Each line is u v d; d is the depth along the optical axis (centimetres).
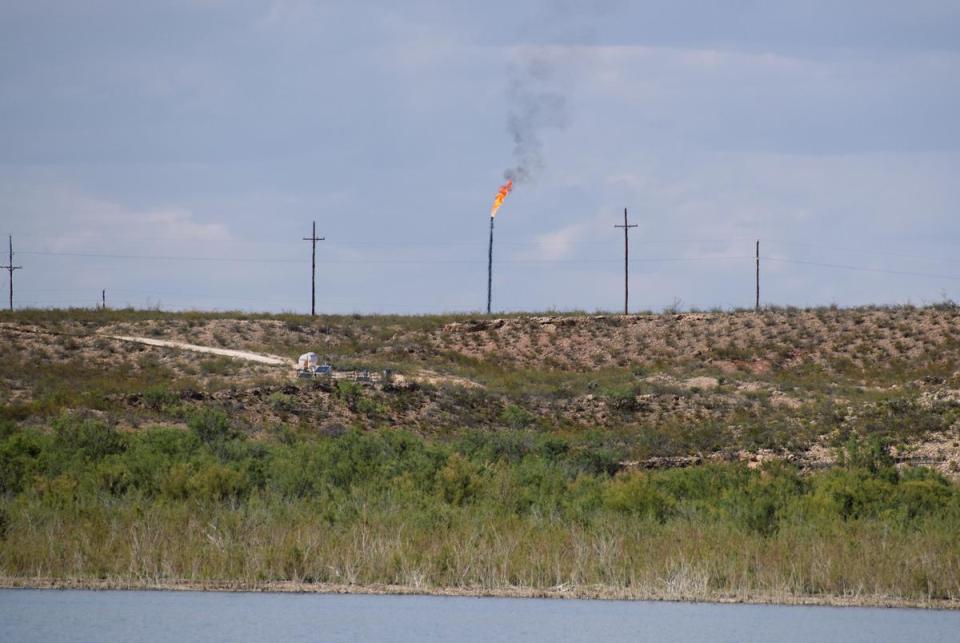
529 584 9825
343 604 9000
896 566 9944
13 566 9738
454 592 9494
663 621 8631
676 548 10456
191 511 11512
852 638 8131
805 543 10631
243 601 9038
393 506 12144
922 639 8119
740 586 9700
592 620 8638
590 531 11125
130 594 9175
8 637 7844
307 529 10612
